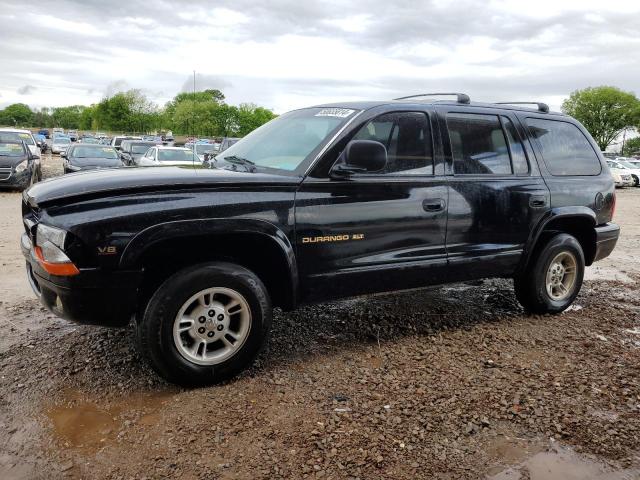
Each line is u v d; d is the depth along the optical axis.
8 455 2.75
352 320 4.84
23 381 3.53
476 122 4.57
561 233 5.10
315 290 3.79
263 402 3.30
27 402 3.27
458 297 5.68
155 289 3.46
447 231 4.30
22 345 4.11
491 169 4.58
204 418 3.10
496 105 4.88
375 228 3.94
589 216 5.15
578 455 2.85
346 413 3.18
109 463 2.69
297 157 3.86
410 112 4.20
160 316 3.27
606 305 5.54
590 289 6.22
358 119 3.93
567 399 3.42
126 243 3.16
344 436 2.95
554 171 5.00
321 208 3.70
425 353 4.11
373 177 3.93
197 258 3.54
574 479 2.65
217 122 86.50
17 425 3.02
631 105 74.00
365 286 3.99
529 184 4.75
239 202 3.43
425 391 3.48
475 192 4.41
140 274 3.22
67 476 2.59
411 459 2.76
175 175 3.48
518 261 4.78
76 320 3.26
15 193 14.89
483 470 2.70
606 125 75.62
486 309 5.30
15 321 4.63
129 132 84.56
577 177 5.16
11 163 14.88
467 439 2.96
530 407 3.30
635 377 3.77
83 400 3.31
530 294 5.03
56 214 3.15
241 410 3.20
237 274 3.47
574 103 78.12
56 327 4.50
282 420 3.10
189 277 3.31
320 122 4.12
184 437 2.91
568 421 3.15
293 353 4.08
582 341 4.45
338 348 4.20
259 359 3.95
